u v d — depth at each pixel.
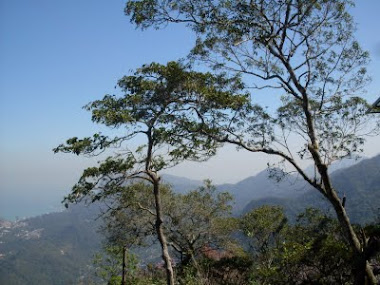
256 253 22.69
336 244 11.02
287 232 20.91
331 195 10.88
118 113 11.51
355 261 10.03
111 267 20.02
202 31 11.83
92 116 11.53
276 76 12.08
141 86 11.88
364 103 12.45
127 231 20.67
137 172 13.08
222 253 23.81
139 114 12.35
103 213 14.84
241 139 12.04
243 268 16.52
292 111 12.89
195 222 23.30
